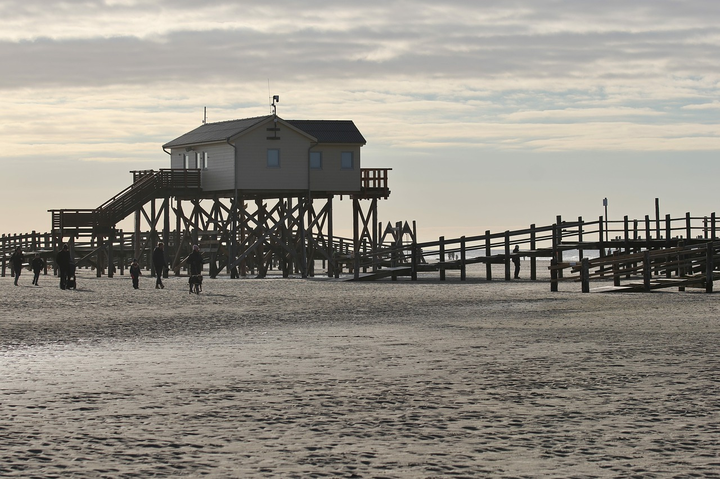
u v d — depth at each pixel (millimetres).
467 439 12445
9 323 29672
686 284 43906
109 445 12141
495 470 10867
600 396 15492
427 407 14648
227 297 43094
